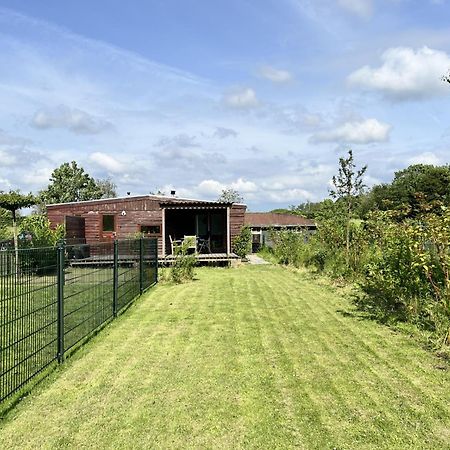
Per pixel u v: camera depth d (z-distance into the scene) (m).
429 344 6.97
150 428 4.34
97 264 8.27
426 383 5.42
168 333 7.92
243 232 24.73
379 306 9.66
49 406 4.84
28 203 16.94
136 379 5.63
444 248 7.42
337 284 13.02
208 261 20.61
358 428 4.31
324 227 16.09
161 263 20.12
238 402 4.91
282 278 15.49
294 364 6.14
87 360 6.39
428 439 4.10
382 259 9.95
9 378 5.11
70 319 7.09
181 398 5.03
